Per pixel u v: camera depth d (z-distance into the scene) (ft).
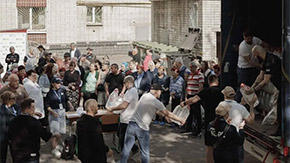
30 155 24.18
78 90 43.14
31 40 122.52
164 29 96.99
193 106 38.29
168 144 37.01
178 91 41.75
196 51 75.10
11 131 24.25
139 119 28.68
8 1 119.96
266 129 25.89
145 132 28.73
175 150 35.29
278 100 24.66
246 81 30.17
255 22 32.09
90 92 44.32
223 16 31.53
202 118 41.47
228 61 31.58
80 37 128.57
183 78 41.83
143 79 41.50
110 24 130.62
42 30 123.13
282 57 21.77
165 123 43.52
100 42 125.49
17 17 120.98
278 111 24.53
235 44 31.68
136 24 131.95
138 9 131.64
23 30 75.31
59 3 124.06
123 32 131.54
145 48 93.40
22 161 24.06
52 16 123.75
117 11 130.72
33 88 35.29
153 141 37.93
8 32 74.69
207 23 73.46
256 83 26.91
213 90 29.27
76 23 126.41
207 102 29.45
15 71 43.09
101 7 129.80
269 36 32.42
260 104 29.14
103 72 44.16
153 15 105.60
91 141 25.35
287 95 21.75
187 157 33.47
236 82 31.65
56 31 124.57
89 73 44.42
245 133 26.76
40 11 122.93
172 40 90.94
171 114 28.96
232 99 24.43
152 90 29.01
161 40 99.35
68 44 121.49
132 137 28.78
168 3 93.35
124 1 130.41
